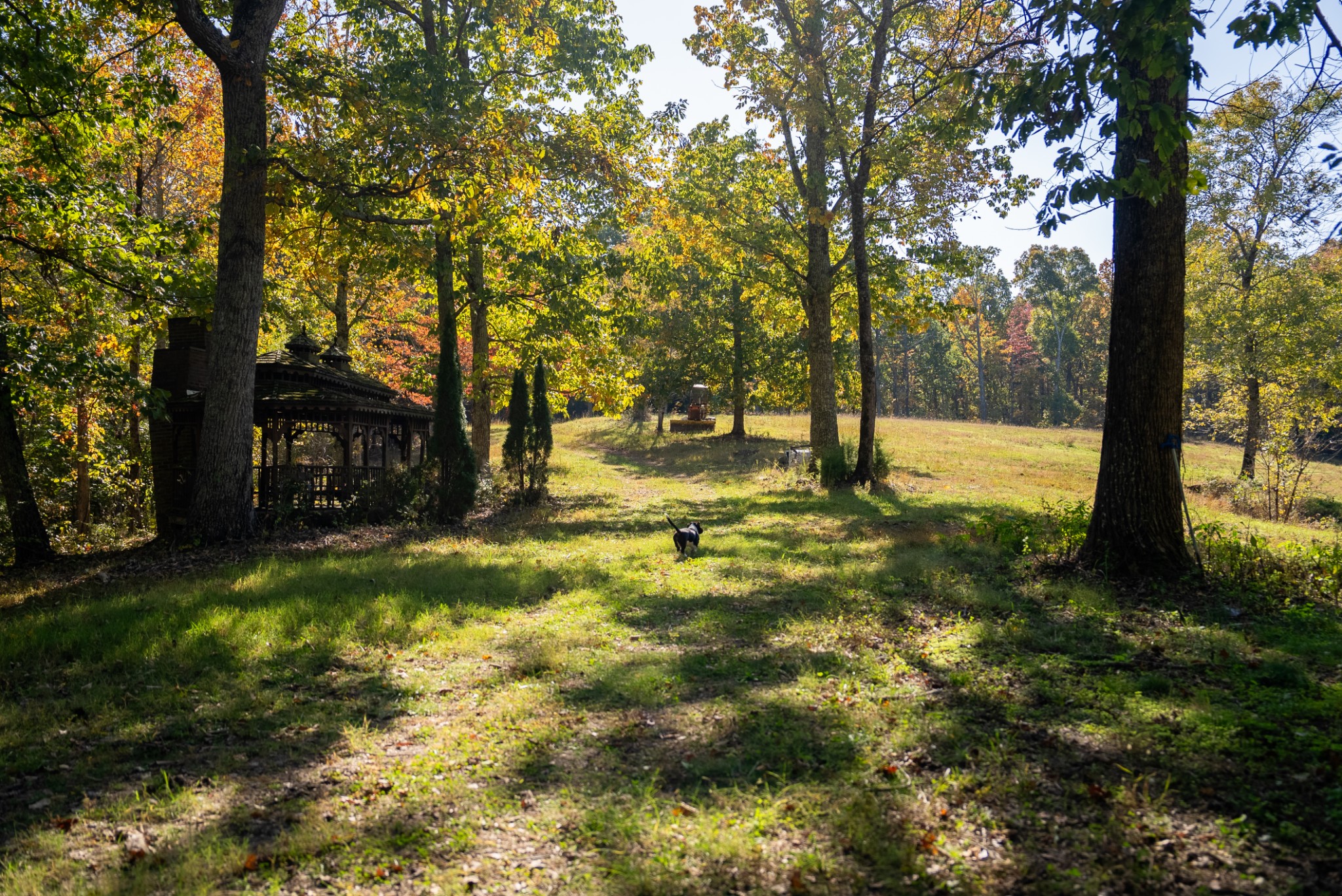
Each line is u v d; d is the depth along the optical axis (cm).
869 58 2250
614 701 604
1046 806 402
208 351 1928
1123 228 899
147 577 1180
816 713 549
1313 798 391
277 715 588
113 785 474
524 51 2302
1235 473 3188
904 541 1277
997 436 4747
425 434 2681
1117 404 907
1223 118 840
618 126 2255
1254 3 596
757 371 4391
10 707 596
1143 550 881
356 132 1552
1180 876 335
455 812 429
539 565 1196
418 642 779
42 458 2142
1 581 1257
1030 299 9044
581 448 4862
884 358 9406
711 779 456
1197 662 616
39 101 1473
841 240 2788
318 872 371
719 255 2664
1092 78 624
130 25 1723
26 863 381
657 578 1097
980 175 2025
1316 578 830
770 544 1348
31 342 1400
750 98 2173
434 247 2030
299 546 1449
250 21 1467
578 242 2405
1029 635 714
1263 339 2470
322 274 2045
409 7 2312
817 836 385
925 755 471
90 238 1549
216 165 2408
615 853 377
